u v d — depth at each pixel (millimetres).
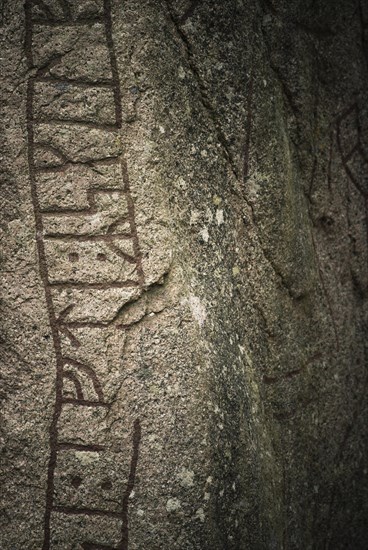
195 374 1968
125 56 1957
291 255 2281
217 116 2102
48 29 1959
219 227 2100
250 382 2139
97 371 1948
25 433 1957
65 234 1957
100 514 1949
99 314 1952
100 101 1957
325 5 2436
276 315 2256
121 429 1948
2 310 1961
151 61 1974
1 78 1959
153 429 1951
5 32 1961
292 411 2299
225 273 2102
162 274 1964
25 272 1955
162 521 1942
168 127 2002
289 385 2293
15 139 1956
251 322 2184
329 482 2459
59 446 1955
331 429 2471
